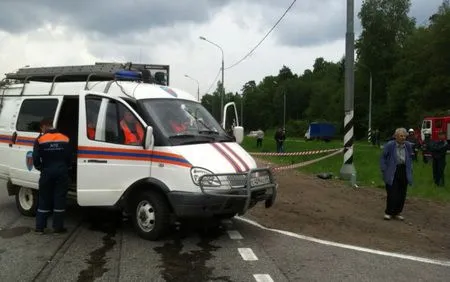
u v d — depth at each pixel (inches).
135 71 368.5
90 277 239.0
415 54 2780.5
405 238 335.6
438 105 2539.4
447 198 515.8
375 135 1930.4
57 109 355.6
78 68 449.7
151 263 262.4
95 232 329.7
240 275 244.7
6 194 483.8
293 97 5625.0
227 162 303.0
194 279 238.1
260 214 401.1
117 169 313.0
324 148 1505.9
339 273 251.1
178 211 290.8
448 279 246.2
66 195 329.7
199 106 357.4
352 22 640.4
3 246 294.2
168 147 299.1
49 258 269.7
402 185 391.5
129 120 314.7
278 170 782.5
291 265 262.8
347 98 641.0
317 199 482.9
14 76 406.9
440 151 611.8
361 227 365.4
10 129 384.5
